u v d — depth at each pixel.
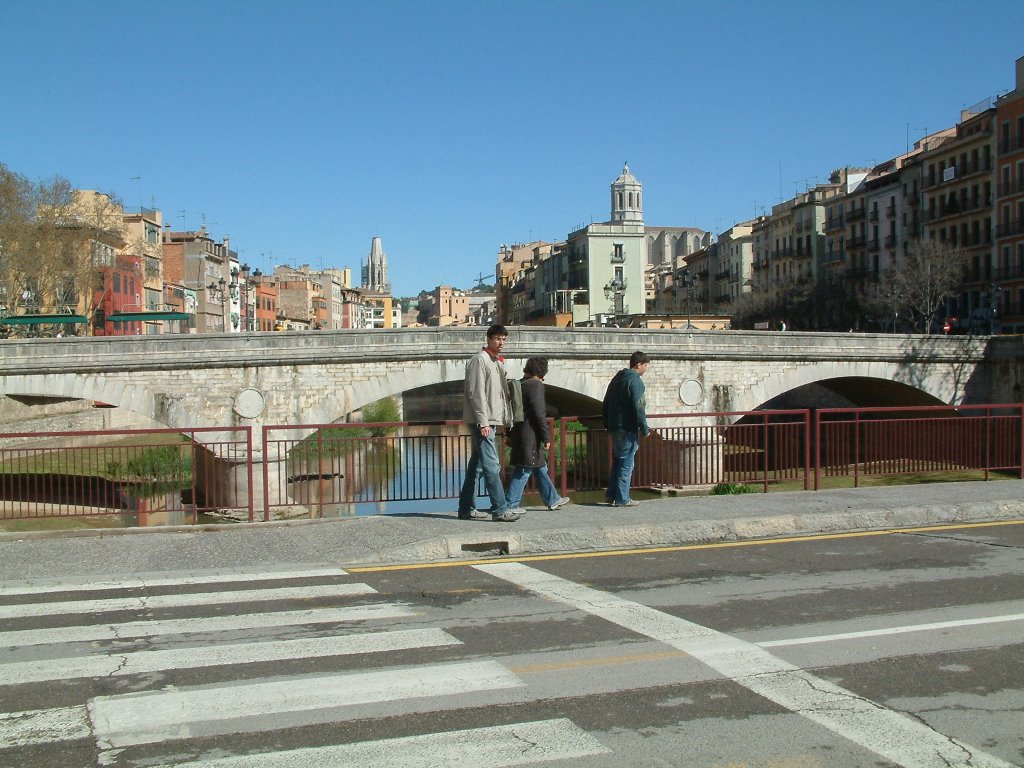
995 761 4.70
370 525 11.14
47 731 5.04
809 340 41.88
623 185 121.88
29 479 13.88
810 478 16.39
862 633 6.87
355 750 4.78
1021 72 63.09
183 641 6.71
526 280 127.06
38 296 59.31
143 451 14.70
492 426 11.04
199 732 5.02
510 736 4.96
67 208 60.72
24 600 8.00
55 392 33.41
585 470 16.28
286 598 8.02
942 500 12.83
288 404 35.22
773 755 4.74
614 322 74.12
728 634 6.84
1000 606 7.66
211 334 34.34
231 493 15.13
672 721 5.18
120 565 9.39
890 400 49.19
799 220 91.19
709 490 16.05
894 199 76.31
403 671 6.01
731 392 40.81
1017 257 61.97
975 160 66.56
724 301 108.50
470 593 8.19
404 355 35.81
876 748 4.84
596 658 6.27
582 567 9.36
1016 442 17.36
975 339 45.34
